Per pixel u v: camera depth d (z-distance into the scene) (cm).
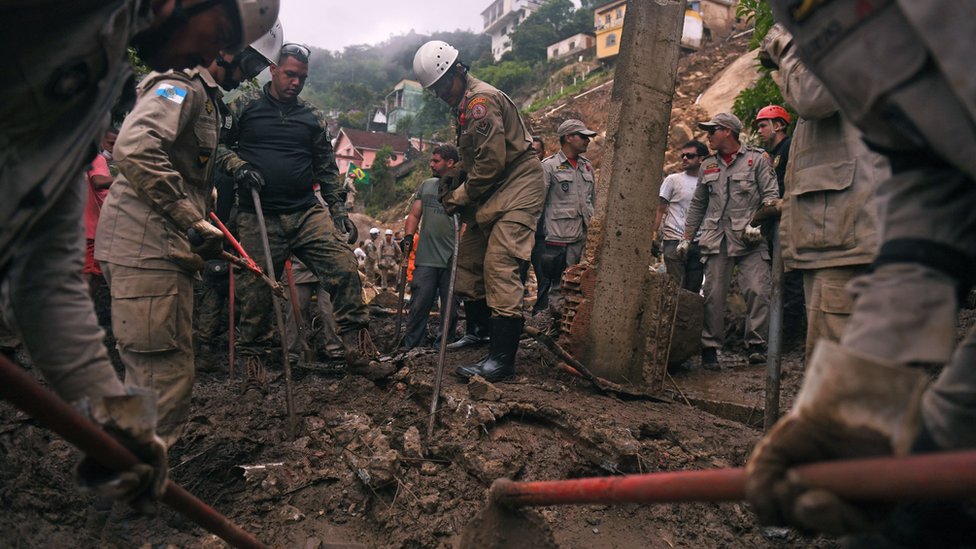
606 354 469
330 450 383
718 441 383
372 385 457
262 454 381
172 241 312
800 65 291
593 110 2989
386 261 1511
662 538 333
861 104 124
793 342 627
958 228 121
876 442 113
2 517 324
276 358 530
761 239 574
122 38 151
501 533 218
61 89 142
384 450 370
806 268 306
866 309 122
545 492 190
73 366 175
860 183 282
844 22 121
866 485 108
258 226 505
